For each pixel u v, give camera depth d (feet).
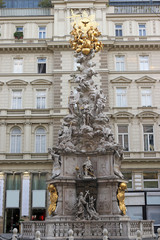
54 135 131.64
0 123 134.41
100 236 59.52
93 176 69.51
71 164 71.56
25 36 144.87
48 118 134.72
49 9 151.94
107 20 145.89
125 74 139.54
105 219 65.62
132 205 121.39
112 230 60.29
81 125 74.90
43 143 133.90
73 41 83.76
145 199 121.39
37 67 141.90
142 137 132.98
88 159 70.85
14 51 142.00
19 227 123.44
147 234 66.03
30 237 62.44
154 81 138.21
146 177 129.39
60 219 65.77
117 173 69.87
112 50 141.90
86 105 75.77
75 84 136.67
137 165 129.39
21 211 125.70
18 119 134.92
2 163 129.59
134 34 144.56
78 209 65.62
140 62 141.90
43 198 127.03
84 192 68.49
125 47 141.28
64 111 134.00
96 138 73.61
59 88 136.36
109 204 67.05
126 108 136.05
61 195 68.23
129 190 123.95
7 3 161.27
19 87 138.51
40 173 129.18
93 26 85.25
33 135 134.10
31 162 129.08
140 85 138.41
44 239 59.62
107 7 149.07
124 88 138.92
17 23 146.30
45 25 145.89
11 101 138.10
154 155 131.23
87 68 81.51
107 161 70.28
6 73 139.64
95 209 67.56
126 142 133.49
